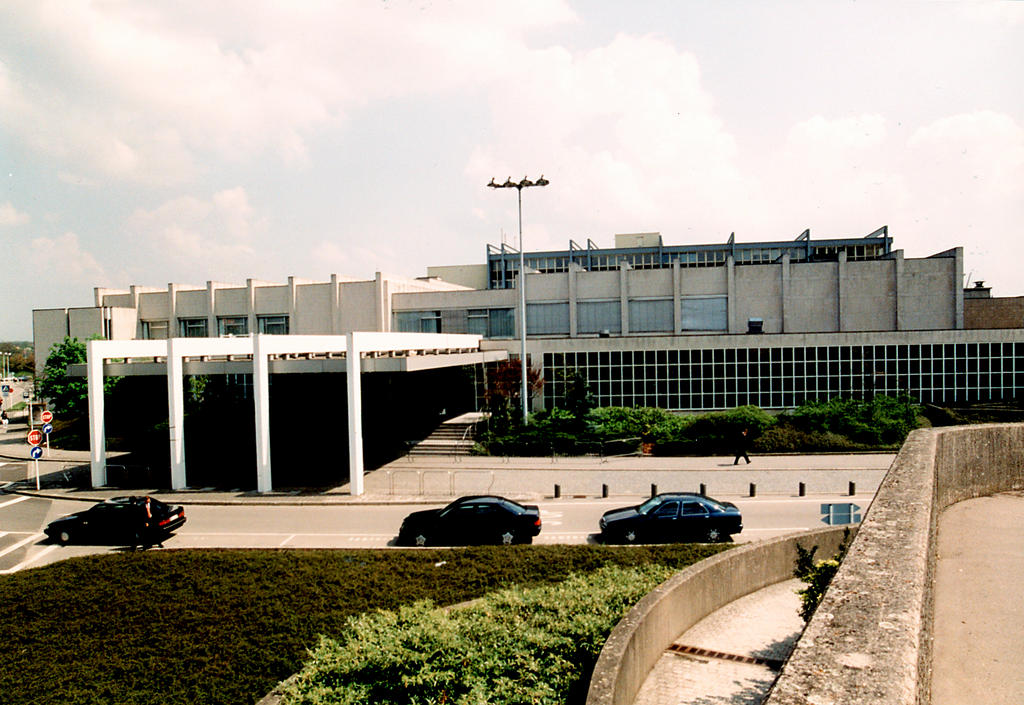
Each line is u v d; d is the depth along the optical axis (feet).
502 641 25.70
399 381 123.54
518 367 118.83
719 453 96.63
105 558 50.98
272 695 25.98
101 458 88.69
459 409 128.26
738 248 196.03
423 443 107.65
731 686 25.44
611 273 140.05
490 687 22.34
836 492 75.10
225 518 71.77
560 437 101.24
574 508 71.36
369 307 143.74
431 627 26.86
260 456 81.35
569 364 124.98
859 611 10.80
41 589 45.75
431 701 21.97
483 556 50.88
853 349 118.42
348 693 23.32
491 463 95.04
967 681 14.10
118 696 32.81
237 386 139.44
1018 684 13.88
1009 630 16.42
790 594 37.45
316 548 59.62
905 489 19.03
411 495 78.95
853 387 118.42
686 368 121.60
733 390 120.78
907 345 117.19
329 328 147.33
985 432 30.04
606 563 48.47
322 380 122.11
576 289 141.08
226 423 117.08
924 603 11.54
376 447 107.96
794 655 9.53
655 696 24.52
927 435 27.58
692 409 121.39
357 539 62.49
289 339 83.97
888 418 103.14
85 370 91.86
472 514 58.59
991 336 115.96
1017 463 30.89
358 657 25.49
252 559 50.24
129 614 41.86
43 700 32.65
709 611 34.06
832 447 96.99
